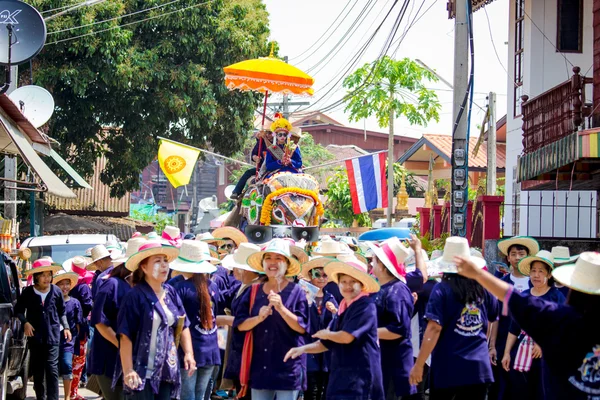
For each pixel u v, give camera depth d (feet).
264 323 28.09
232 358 28.68
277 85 52.90
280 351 27.99
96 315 29.32
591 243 52.95
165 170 68.28
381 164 70.64
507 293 19.29
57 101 97.91
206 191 214.48
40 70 91.09
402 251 29.01
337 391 26.05
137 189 106.83
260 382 27.91
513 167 76.18
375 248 29.25
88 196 128.36
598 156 43.50
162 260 26.55
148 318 26.14
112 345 30.96
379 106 102.32
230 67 52.65
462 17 48.62
